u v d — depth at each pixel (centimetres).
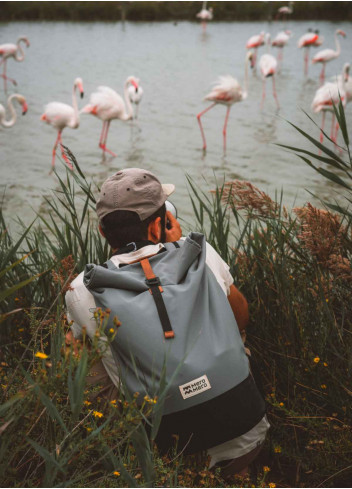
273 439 187
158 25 3447
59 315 154
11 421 118
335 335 192
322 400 187
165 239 169
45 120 929
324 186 677
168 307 145
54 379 125
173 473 140
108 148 909
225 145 903
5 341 219
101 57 2052
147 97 1336
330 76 1709
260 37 1992
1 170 772
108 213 162
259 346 209
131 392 143
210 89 1433
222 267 164
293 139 938
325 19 3653
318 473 175
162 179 729
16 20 3631
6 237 281
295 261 229
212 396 141
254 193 239
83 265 230
